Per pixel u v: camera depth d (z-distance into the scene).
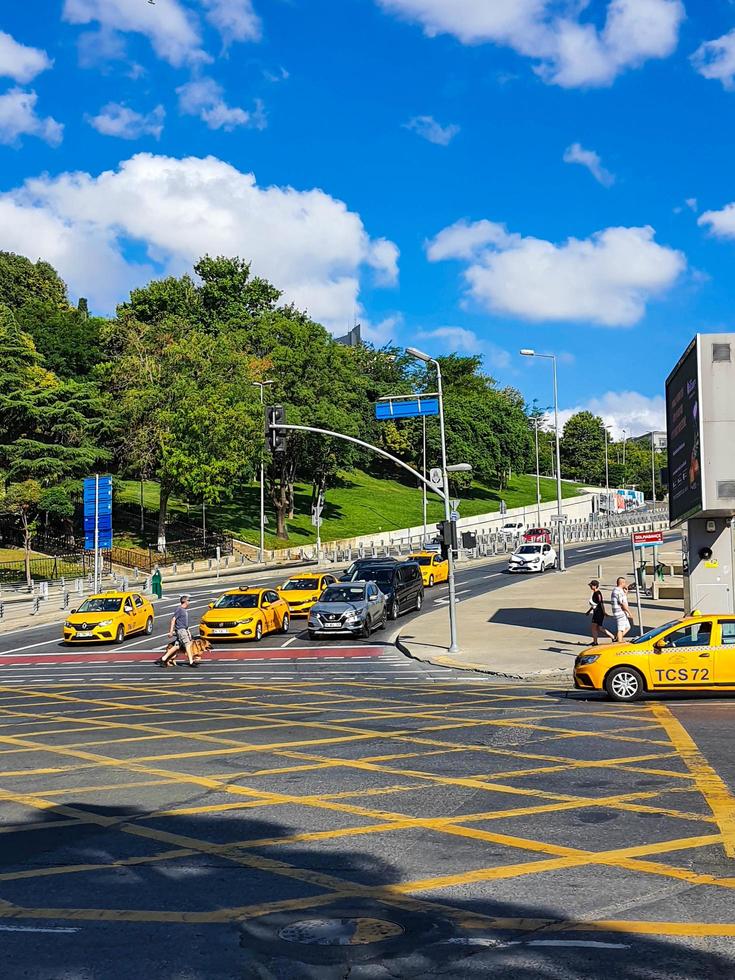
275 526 80.44
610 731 13.95
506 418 117.81
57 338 89.69
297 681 22.36
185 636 26.16
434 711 16.73
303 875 7.72
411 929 6.45
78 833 9.24
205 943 6.29
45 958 6.08
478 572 56.28
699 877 7.32
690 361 22.92
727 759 11.62
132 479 88.12
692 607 23.97
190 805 10.27
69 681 23.89
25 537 57.66
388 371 123.94
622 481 159.25
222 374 67.25
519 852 8.16
